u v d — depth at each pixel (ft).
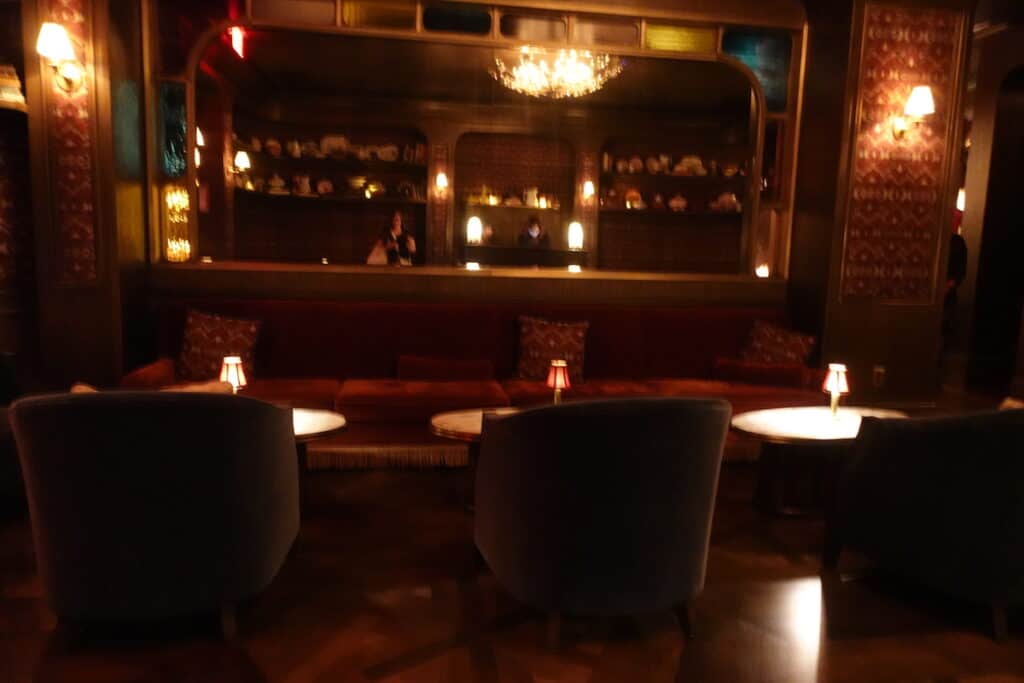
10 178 13.50
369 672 6.29
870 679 6.35
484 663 6.46
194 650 6.59
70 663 6.38
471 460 10.14
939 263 15.26
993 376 19.84
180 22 14.35
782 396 12.85
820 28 15.19
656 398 6.03
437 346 14.10
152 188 14.02
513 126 23.67
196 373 12.67
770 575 8.47
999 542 6.79
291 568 8.39
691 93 22.45
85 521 6.03
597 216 23.97
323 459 11.83
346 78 21.45
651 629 7.13
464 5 14.62
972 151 19.74
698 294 15.83
